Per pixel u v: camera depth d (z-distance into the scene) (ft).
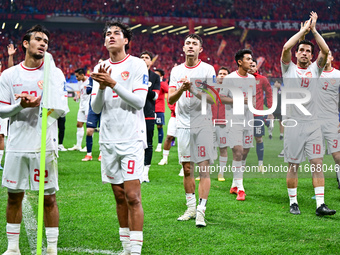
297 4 142.61
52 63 11.28
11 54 21.29
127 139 11.48
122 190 11.93
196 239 13.14
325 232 13.84
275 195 19.27
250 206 17.20
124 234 11.94
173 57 137.69
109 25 11.91
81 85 32.71
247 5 140.05
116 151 11.55
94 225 14.46
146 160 21.77
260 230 14.03
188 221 15.11
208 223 14.83
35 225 14.56
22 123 11.46
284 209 16.85
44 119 10.62
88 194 18.81
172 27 144.77
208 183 14.89
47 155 11.42
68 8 127.44
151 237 13.30
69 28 138.00
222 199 18.37
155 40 141.18
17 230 11.82
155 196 18.69
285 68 16.39
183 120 15.47
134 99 11.21
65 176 22.85
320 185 16.24
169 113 66.95
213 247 12.43
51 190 11.54
